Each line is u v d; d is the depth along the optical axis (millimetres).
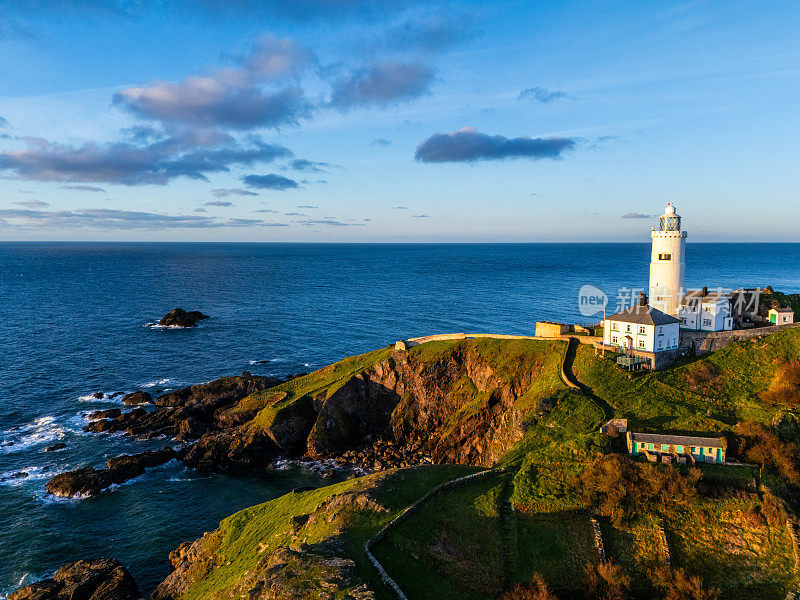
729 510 45438
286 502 59344
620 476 48094
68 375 118750
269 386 105438
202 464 80250
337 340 150000
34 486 72938
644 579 39438
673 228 85188
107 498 71125
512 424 72938
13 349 138875
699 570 40062
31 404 101688
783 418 56375
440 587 38625
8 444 85188
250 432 86625
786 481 49125
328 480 78250
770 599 37125
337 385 94500
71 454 82562
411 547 42156
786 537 42219
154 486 74938
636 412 63219
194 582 50969
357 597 34812
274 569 39719
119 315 189125
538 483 51000
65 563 57844
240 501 71750
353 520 46250
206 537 57375
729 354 73750
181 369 124812
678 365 74438
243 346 144750
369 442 92312
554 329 90250
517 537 44062
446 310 186500
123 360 131125
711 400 64625
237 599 39375
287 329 163875
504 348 90562
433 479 53844
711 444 51438
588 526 44938
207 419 96688
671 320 76188
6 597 52656
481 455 80625
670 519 45125
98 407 101125
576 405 67188
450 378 92750
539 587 37844
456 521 45875
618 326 79375
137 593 51469
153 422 92688
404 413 93125
